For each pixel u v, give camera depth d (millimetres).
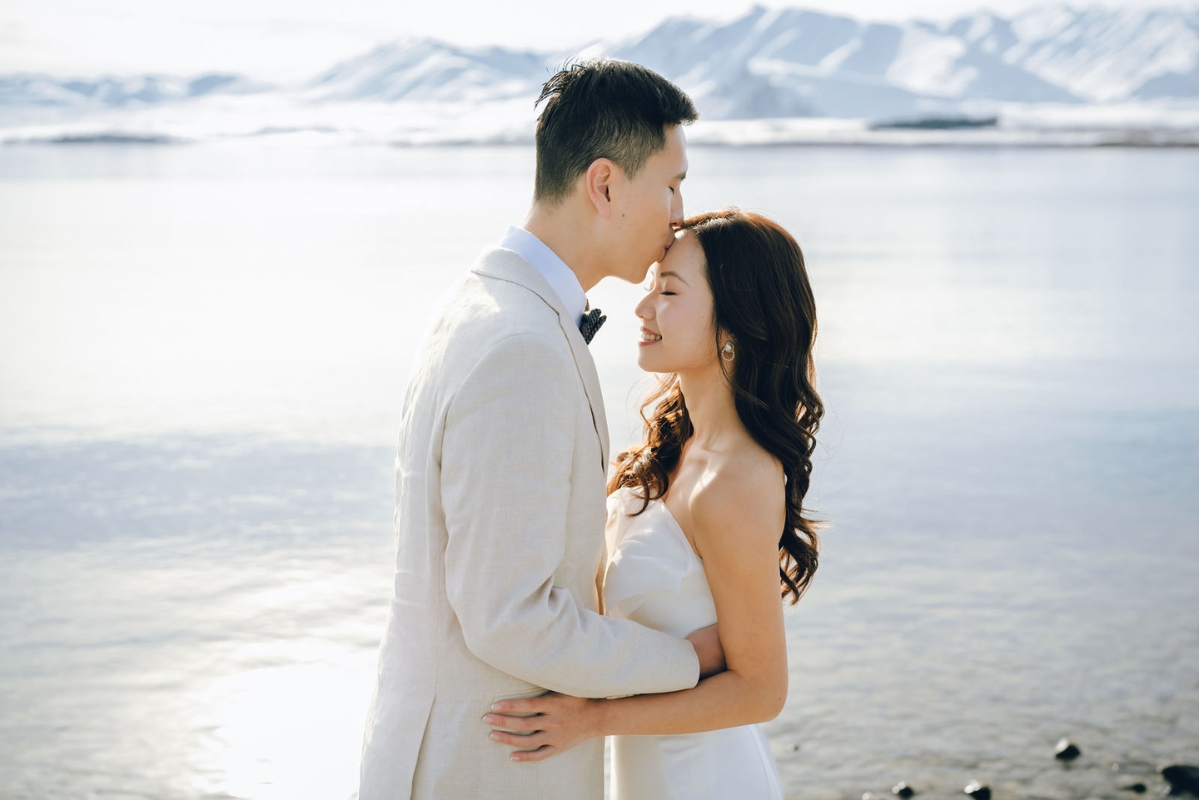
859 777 3730
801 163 80125
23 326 14656
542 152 1986
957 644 4820
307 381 11086
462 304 1906
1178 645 4797
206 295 17938
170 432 8914
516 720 1854
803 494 2137
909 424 9000
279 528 6445
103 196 47625
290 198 46500
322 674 4535
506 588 1736
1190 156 91938
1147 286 18312
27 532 6371
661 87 1954
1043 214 34656
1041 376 11125
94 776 3738
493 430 1733
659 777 2143
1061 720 4141
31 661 4633
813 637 4891
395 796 1891
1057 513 6688
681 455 2318
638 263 2031
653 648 1878
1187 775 3693
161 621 5055
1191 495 7059
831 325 14352
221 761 3826
